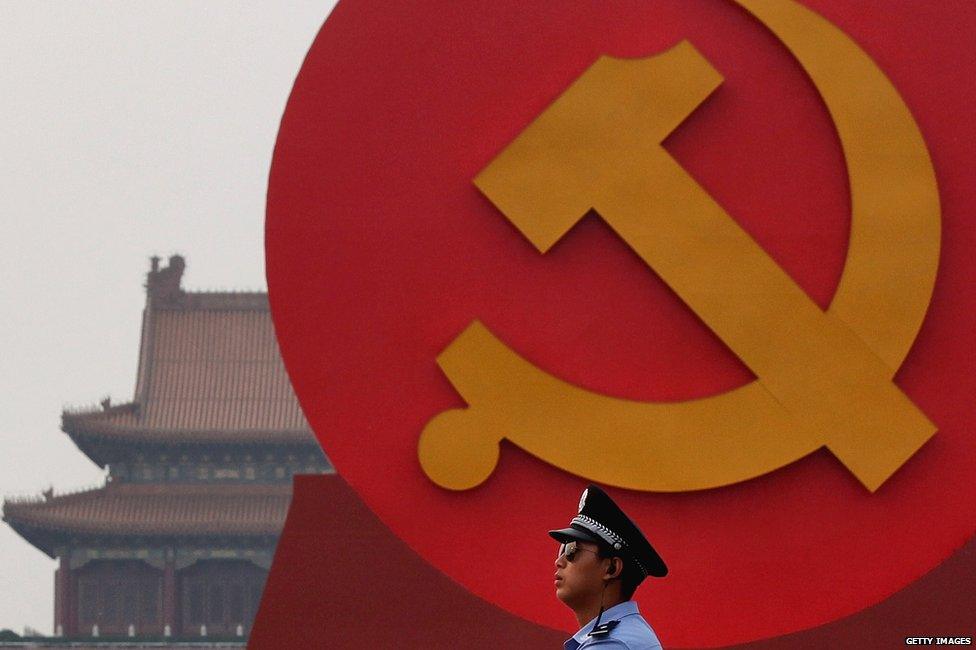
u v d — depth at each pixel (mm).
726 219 16219
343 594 16969
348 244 16500
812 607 16031
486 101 16641
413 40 16703
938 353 16188
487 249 16469
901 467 16016
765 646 16031
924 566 16000
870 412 15961
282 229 16531
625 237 16203
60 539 62188
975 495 15969
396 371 16359
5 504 60594
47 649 57094
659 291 16375
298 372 16375
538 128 16438
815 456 16125
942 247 16312
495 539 16188
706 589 16047
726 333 16047
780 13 16531
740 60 16703
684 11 16766
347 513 17188
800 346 16016
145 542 62219
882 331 16016
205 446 62750
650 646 7039
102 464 65500
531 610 16156
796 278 16375
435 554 16219
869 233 16156
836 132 16438
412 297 16453
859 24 16672
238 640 58250
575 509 16156
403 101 16656
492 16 16750
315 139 16609
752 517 16125
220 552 62625
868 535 16047
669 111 16422
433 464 16047
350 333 16422
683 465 15969
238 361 65375
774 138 16562
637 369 16297
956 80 16516
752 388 16016
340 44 16703
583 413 16047
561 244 16453
